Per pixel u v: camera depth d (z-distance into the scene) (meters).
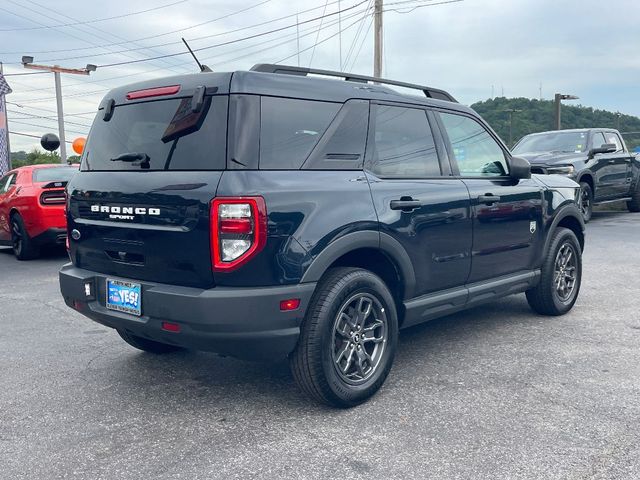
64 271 3.92
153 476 2.81
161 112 3.49
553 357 4.40
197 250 3.14
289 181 3.25
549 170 11.98
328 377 3.38
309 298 3.26
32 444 3.16
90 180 3.76
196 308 3.10
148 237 3.33
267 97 3.32
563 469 2.80
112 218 3.57
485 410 3.48
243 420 3.42
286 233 3.16
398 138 4.01
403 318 3.97
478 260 4.49
